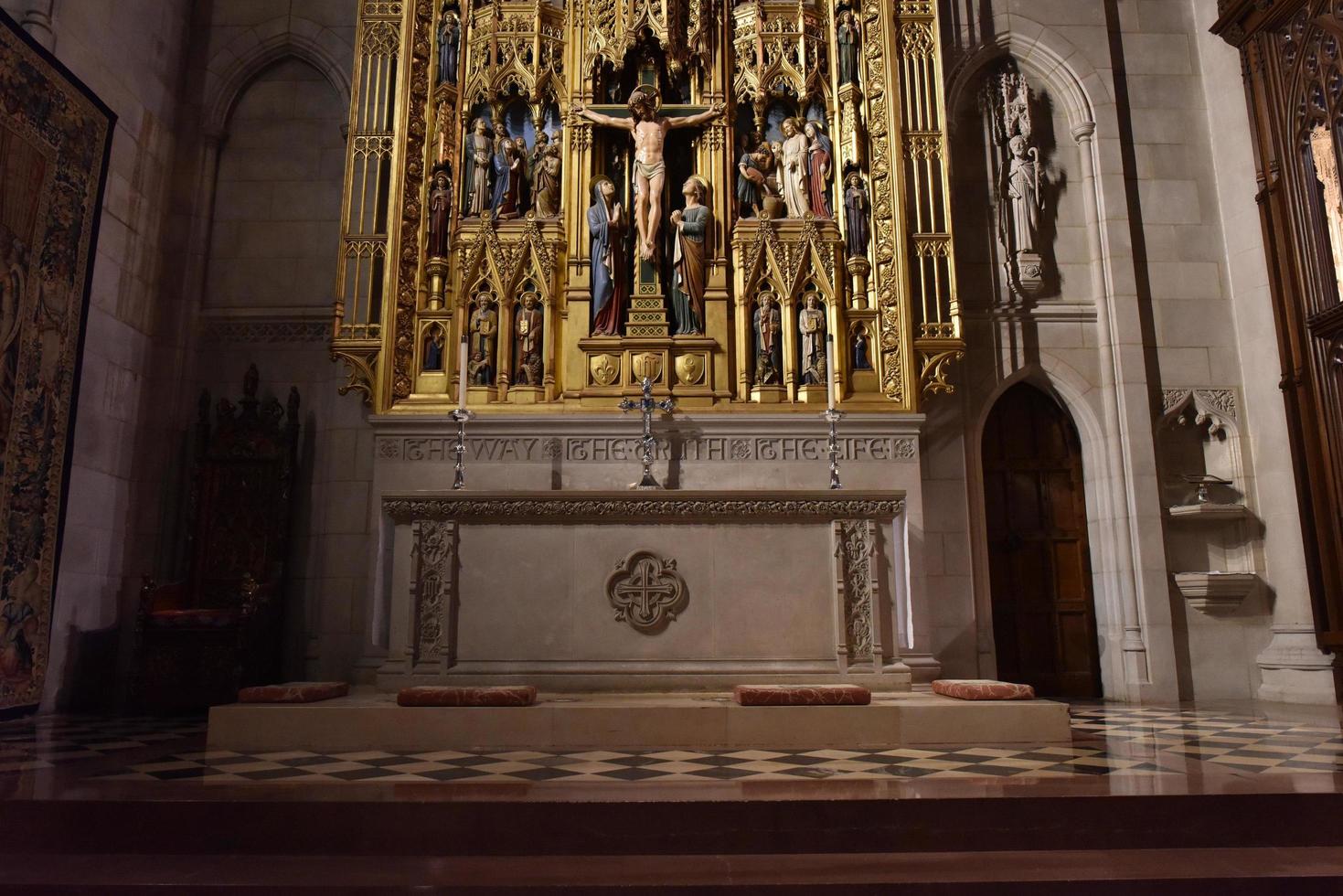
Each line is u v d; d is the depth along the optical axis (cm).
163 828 443
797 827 443
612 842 439
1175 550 1092
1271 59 1052
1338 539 954
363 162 1077
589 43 1108
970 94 1191
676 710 643
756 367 1051
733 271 1076
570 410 1016
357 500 1077
